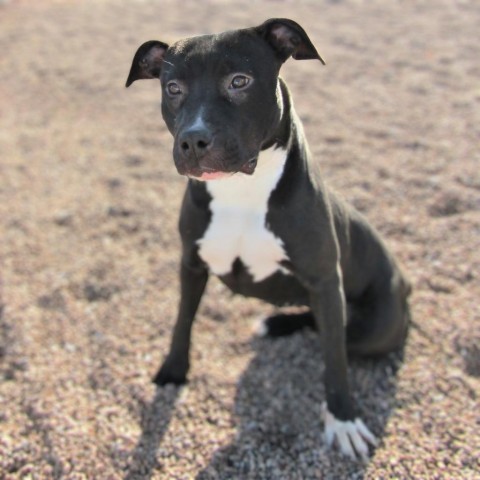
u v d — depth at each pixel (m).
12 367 1.06
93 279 1.27
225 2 3.37
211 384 1.00
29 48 2.75
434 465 0.84
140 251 1.37
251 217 0.85
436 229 1.35
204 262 0.91
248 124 0.75
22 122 2.07
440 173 1.57
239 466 0.86
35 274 1.30
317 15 3.06
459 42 2.54
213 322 1.16
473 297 1.16
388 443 0.89
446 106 1.97
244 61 0.75
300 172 0.83
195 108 0.74
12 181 1.68
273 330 1.11
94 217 1.49
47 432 0.92
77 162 1.79
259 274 0.91
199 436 0.91
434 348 1.05
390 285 0.99
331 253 0.86
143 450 0.89
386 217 1.41
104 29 2.97
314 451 0.88
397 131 1.83
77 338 1.12
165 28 2.93
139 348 1.09
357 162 1.66
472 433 0.89
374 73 2.30
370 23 2.88
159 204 1.53
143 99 2.21
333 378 0.89
